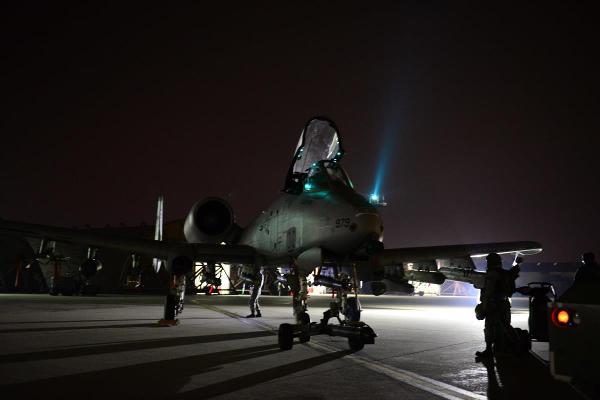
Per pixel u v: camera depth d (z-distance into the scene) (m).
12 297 23.34
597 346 3.21
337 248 8.09
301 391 4.16
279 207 10.05
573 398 4.09
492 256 6.64
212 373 4.91
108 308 15.47
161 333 8.41
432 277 11.58
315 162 10.02
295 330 6.73
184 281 11.22
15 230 11.51
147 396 3.91
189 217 13.52
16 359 5.58
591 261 7.37
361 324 6.77
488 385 4.61
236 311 15.20
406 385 4.49
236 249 11.13
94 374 4.76
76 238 11.79
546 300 8.40
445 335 8.94
